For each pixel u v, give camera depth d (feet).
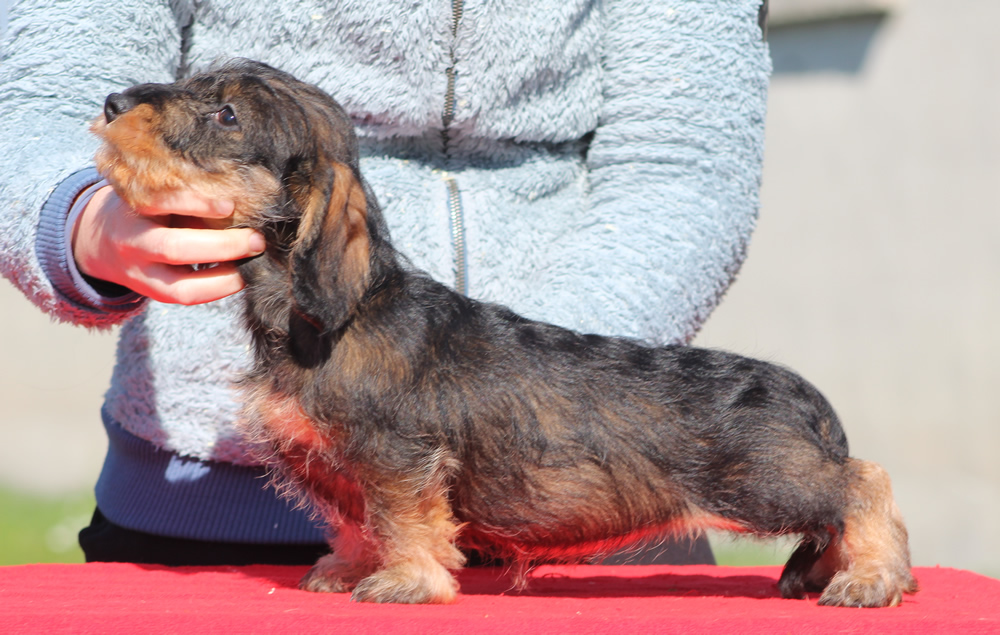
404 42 13.07
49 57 12.52
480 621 8.36
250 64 11.23
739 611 9.48
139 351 13.47
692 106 14.14
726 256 13.92
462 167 14.08
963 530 38.09
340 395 10.21
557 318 12.53
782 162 46.50
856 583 10.35
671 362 11.17
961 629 8.46
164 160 10.02
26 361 59.36
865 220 44.65
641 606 9.87
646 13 14.33
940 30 42.70
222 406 13.19
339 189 10.29
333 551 12.07
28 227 10.91
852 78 44.86
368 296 10.57
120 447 13.75
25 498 44.19
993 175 41.78
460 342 10.79
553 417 10.68
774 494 10.53
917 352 43.39
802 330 45.91
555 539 10.90
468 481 10.60
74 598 9.48
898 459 43.60
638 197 13.94
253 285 10.72
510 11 13.43
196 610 8.64
